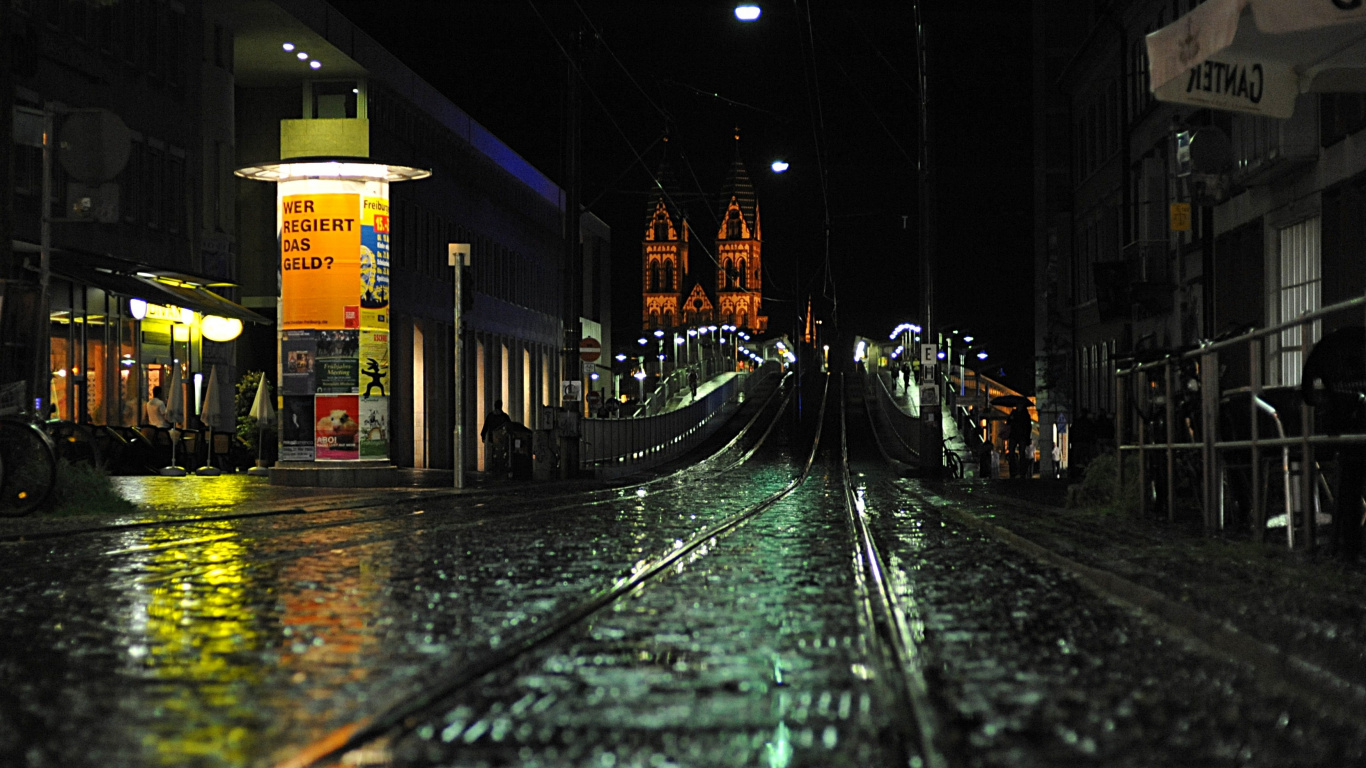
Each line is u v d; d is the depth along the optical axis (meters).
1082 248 48.25
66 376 31.36
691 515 19.09
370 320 27.55
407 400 49.84
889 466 48.91
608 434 44.12
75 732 5.27
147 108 35.94
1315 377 11.27
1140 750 4.96
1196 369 15.66
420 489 26.84
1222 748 5.00
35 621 8.23
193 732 5.26
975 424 56.47
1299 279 25.42
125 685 6.21
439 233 54.25
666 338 165.75
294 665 6.70
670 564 11.77
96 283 29.30
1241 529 14.23
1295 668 6.09
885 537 14.96
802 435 75.56
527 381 69.62
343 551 12.92
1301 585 9.02
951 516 19.02
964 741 5.09
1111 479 18.75
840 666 6.68
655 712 5.61
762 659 6.88
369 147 47.28
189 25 38.25
